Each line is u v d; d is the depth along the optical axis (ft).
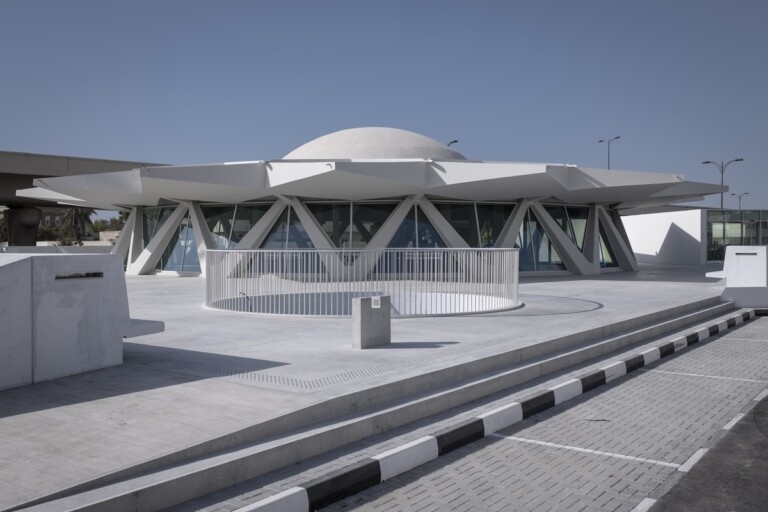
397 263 51.39
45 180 88.69
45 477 14.53
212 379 24.39
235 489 15.88
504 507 16.05
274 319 44.16
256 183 83.25
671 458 19.85
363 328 31.55
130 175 89.30
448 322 42.32
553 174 78.89
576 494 16.93
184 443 16.76
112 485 14.39
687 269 125.80
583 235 112.27
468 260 51.57
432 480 17.88
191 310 50.31
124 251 120.16
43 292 24.12
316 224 95.20
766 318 58.70
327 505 16.10
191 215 103.96
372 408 21.97
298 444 18.02
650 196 107.45
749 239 159.22
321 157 107.34
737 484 17.72
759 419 24.30
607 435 22.18
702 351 39.93
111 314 26.91
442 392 24.14
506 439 21.67
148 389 22.76
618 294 66.03
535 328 38.81
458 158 113.19
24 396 21.85
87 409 20.16
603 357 35.17
